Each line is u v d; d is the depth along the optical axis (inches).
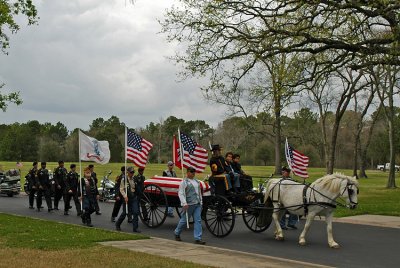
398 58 745.0
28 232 583.5
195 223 537.0
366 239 578.2
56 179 879.7
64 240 516.1
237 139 3262.8
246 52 791.7
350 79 1610.5
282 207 570.6
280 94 798.5
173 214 846.5
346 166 4074.8
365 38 768.3
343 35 754.2
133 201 642.8
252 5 772.0
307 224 537.3
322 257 465.4
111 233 581.9
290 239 579.5
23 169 2623.0
